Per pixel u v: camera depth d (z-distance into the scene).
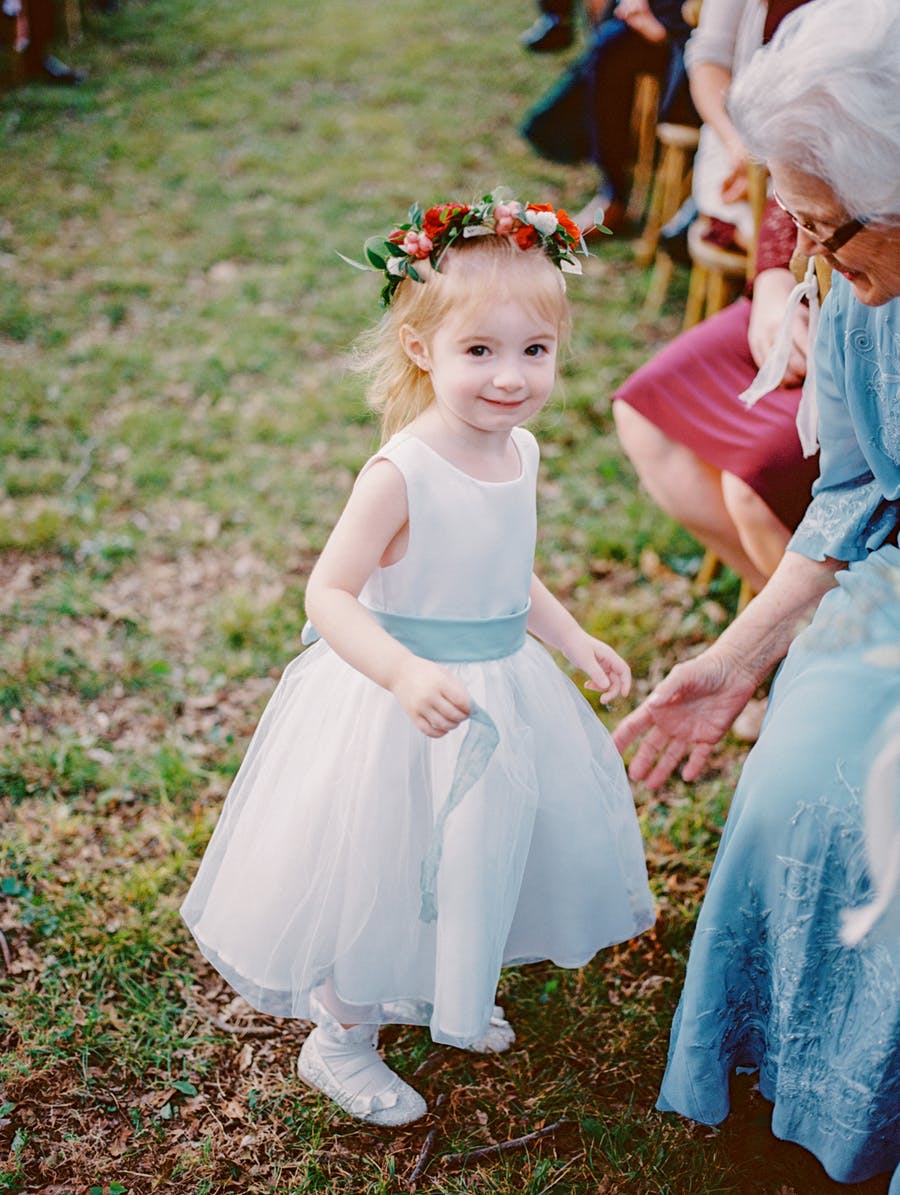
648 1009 2.44
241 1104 2.26
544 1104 2.25
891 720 1.73
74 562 3.84
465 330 1.83
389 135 7.14
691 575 3.76
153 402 4.70
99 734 3.17
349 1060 2.25
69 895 2.65
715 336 2.97
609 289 5.50
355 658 1.84
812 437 2.31
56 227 6.05
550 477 4.23
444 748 1.97
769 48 1.62
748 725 3.13
